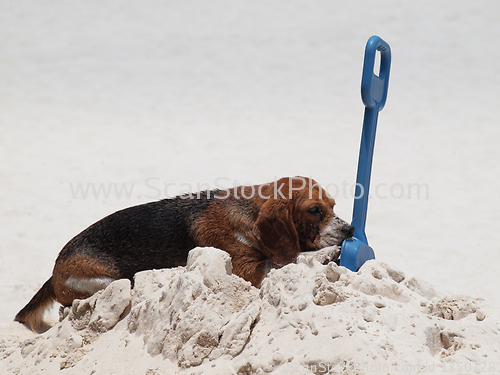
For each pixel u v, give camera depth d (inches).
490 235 326.0
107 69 893.8
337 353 117.9
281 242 185.0
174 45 1000.2
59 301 200.4
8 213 383.6
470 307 144.0
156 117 679.1
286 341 127.4
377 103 188.2
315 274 140.3
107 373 141.3
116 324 161.3
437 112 645.9
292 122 644.7
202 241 189.8
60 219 374.9
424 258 294.2
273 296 140.3
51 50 986.1
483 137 552.1
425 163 484.7
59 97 768.3
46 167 497.0
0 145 560.7
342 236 185.6
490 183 427.2
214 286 146.4
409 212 372.2
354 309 130.7
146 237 192.2
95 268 190.2
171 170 485.4
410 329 127.8
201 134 606.2
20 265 294.0
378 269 152.0
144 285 164.6
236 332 134.7
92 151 546.9
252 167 491.2
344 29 994.1
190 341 135.1
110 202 409.7
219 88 795.4
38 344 167.9
